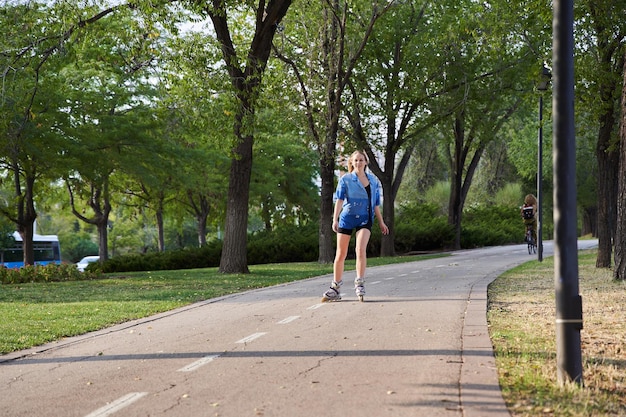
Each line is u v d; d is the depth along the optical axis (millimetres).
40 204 44031
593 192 60781
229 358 6711
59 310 11484
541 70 20594
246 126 20141
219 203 44844
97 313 10953
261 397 5160
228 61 20172
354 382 5520
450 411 4609
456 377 5562
